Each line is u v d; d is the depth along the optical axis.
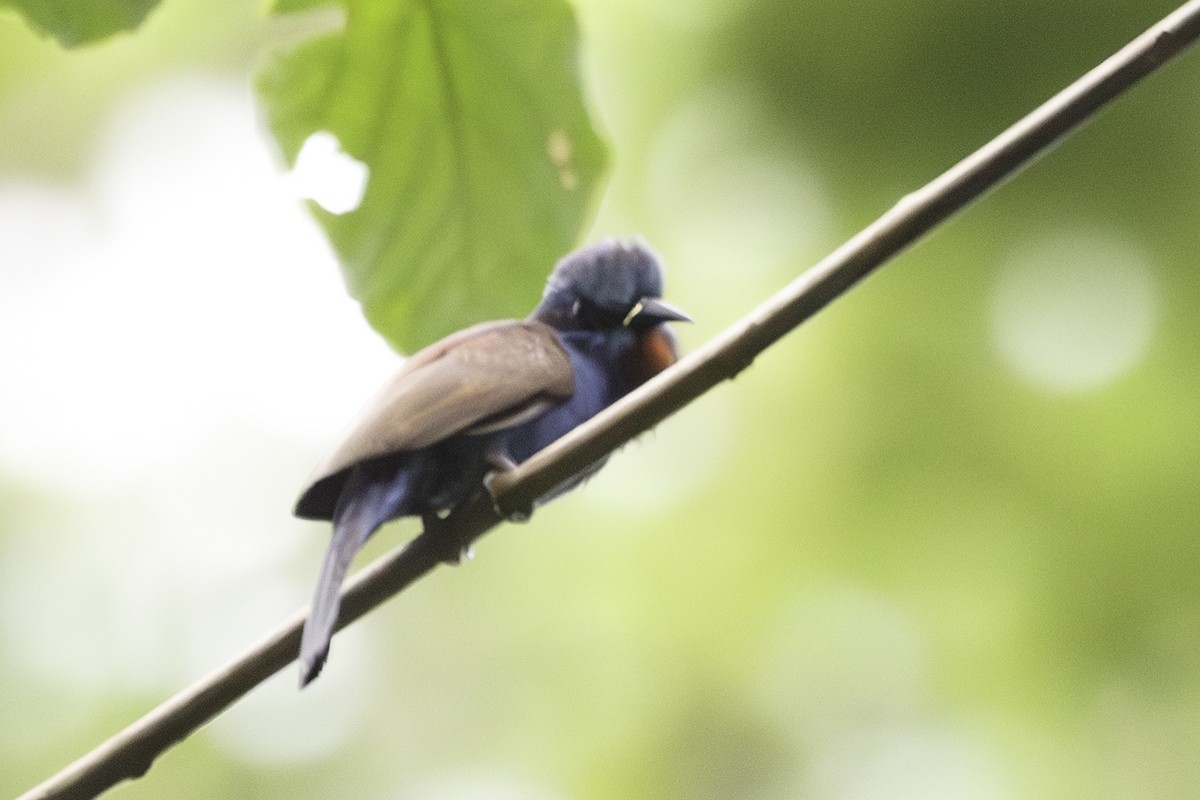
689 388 5.68
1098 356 11.48
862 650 12.02
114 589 14.20
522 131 6.25
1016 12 11.01
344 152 6.21
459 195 6.32
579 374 8.18
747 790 12.21
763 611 12.25
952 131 11.14
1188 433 11.26
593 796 12.66
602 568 12.98
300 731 13.95
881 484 11.80
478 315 6.43
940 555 11.73
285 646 5.45
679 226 11.98
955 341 11.70
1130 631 11.27
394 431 6.70
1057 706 11.41
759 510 12.25
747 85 11.65
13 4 5.59
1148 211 11.39
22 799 5.19
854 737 11.99
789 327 5.50
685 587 12.53
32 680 13.60
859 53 11.34
